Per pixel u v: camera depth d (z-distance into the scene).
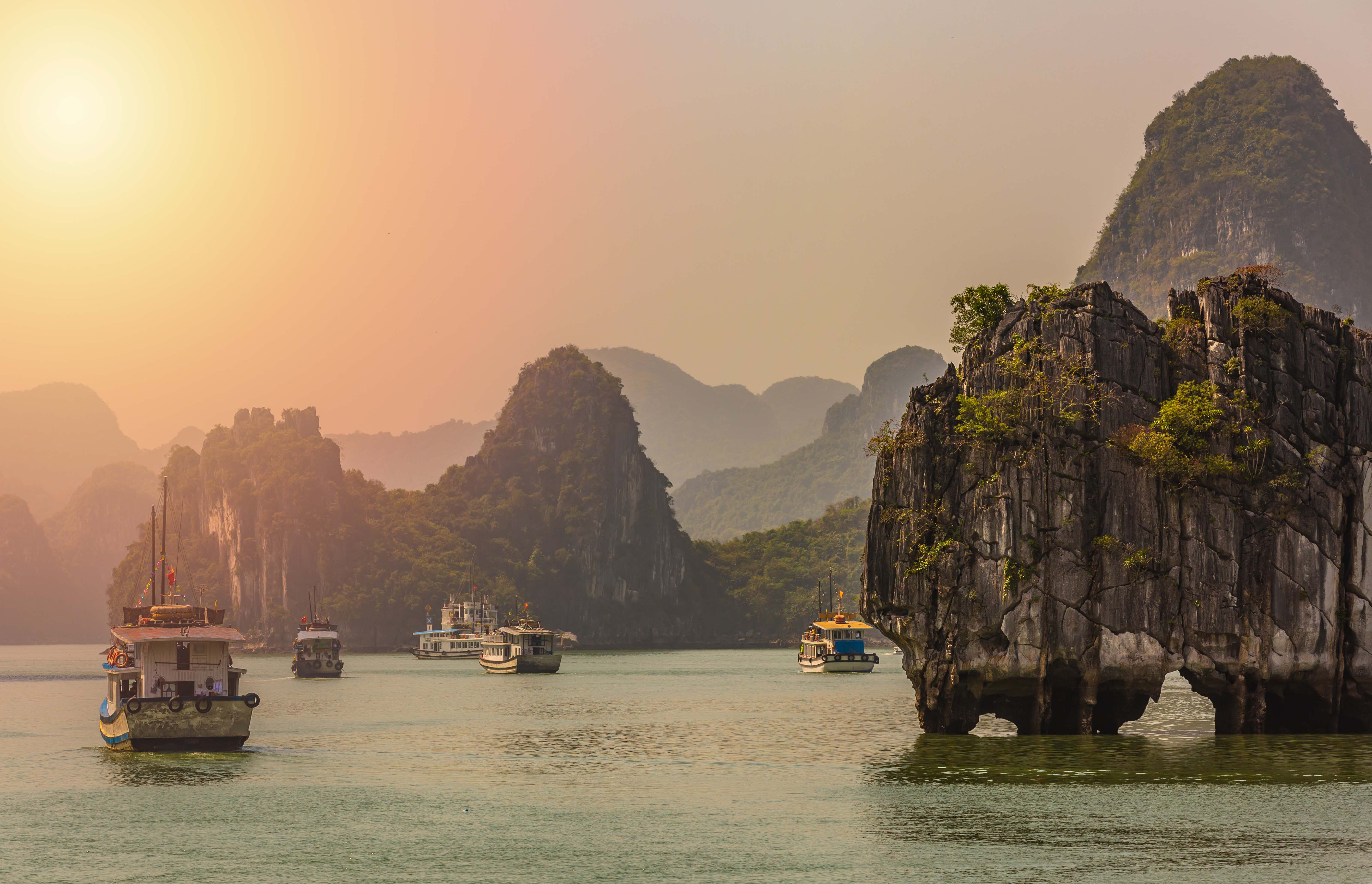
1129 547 55.41
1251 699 56.19
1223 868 32.78
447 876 33.78
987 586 55.50
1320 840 35.72
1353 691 56.38
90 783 49.31
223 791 47.50
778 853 35.59
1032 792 43.62
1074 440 56.09
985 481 56.31
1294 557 56.09
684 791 46.91
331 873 34.28
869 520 58.81
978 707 56.94
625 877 33.38
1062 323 57.56
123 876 34.16
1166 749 52.72
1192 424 56.22
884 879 32.50
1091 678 55.31
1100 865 33.28
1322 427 57.44
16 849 37.41
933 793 43.91
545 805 44.22
